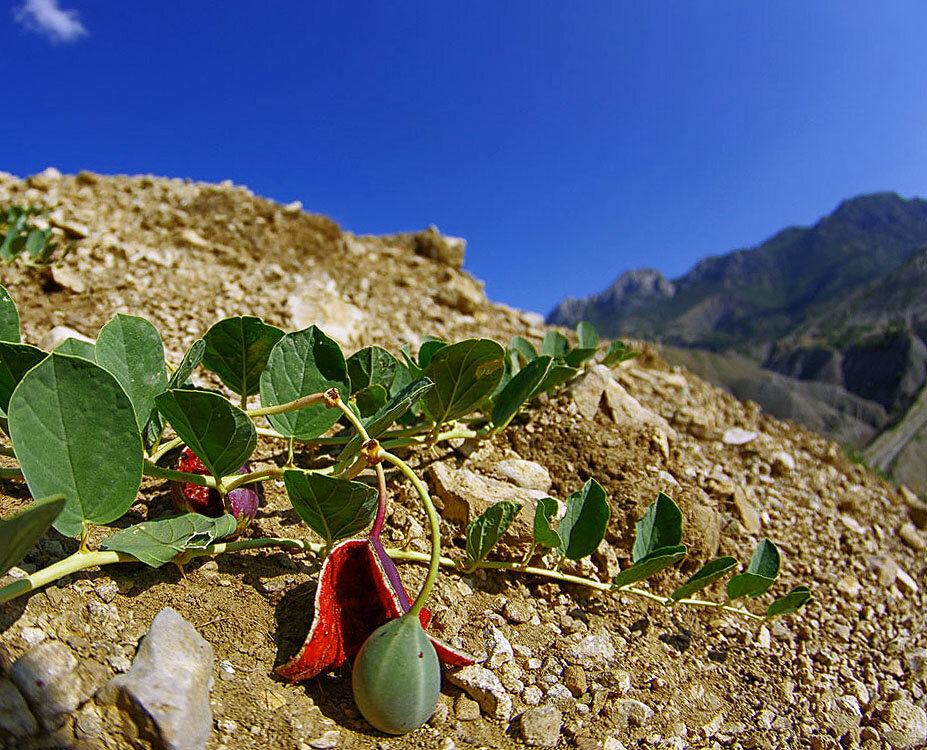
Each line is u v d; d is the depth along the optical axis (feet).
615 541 0.95
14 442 0.54
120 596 0.61
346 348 1.42
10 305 0.75
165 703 0.49
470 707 0.63
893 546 1.33
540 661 0.72
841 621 1.00
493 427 1.00
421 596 0.58
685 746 0.69
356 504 0.63
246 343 0.82
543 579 0.82
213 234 1.94
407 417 0.98
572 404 1.14
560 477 1.01
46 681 0.49
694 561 0.98
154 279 1.52
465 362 0.82
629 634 0.80
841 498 1.41
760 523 1.15
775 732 0.76
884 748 0.79
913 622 1.06
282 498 0.84
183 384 0.83
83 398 0.58
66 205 1.94
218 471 0.67
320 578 0.59
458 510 0.86
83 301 1.36
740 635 0.88
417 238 2.49
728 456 1.37
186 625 0.56
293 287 1.66
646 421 1.21
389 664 0.54
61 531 0.56
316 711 0.57
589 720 0.67
